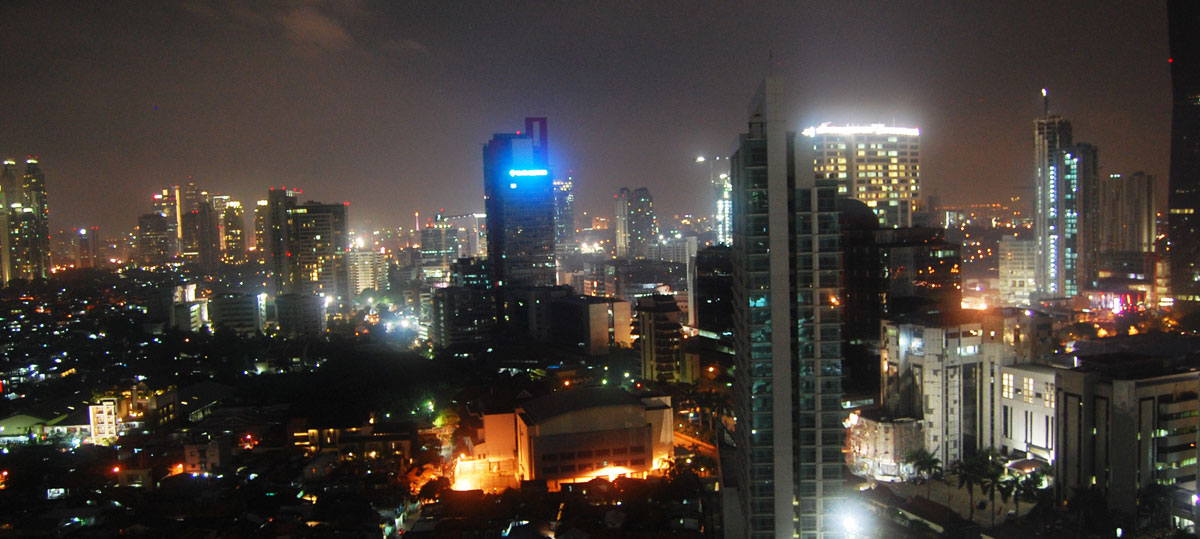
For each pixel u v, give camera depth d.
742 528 143.75
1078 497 158.88
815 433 130.38
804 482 130.38
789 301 128.50
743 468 137.50
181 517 175.50
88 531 166.12
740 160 133.75
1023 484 168.12
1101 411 165.38
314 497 188.75
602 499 182.12
